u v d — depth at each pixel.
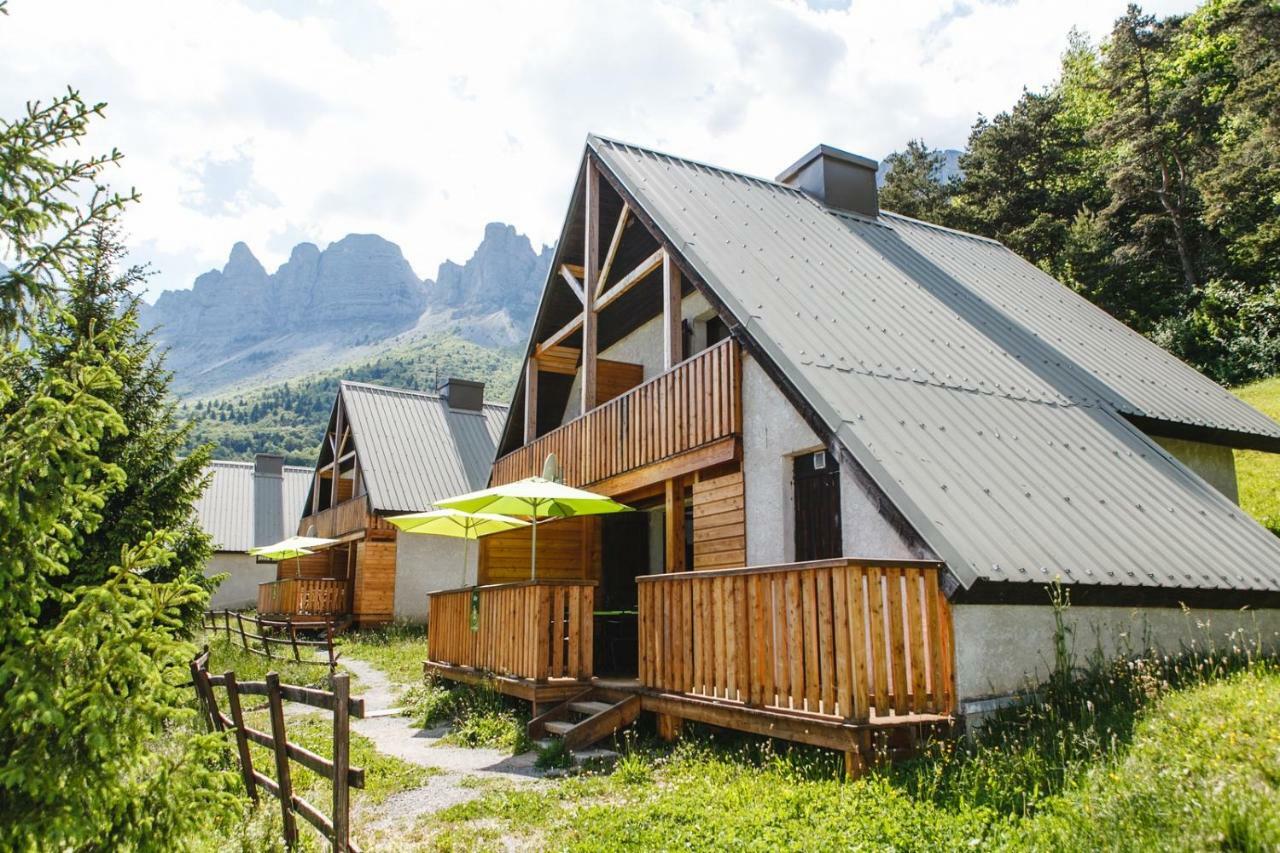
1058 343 12.30
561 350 17.41
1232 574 7.99
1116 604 7.48
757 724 7.02
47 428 3.75
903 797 5.43
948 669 6.60
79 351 4.18
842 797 5.55
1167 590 7.55
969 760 5.87
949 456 8.13
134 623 4.07
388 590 24.42
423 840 5.81
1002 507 7.63
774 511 9.88
